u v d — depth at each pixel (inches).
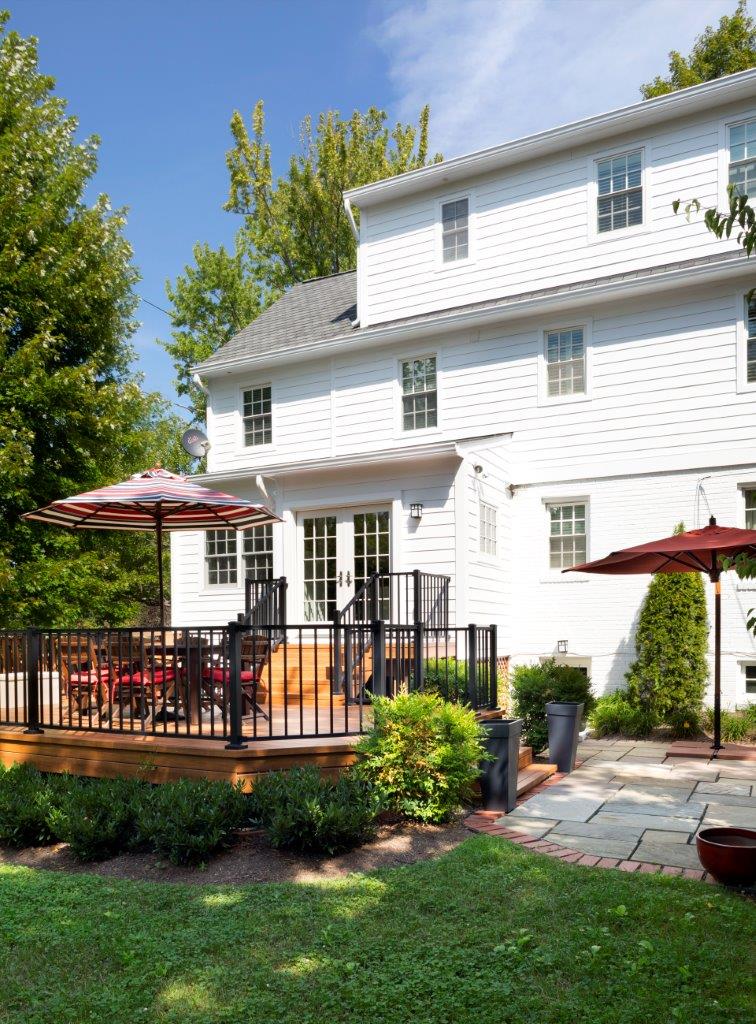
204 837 219.1
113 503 336.8
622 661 497.0
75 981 153.3
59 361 655.1
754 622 171.9
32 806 246.5
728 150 493.0
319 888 196.1
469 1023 131.6
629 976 144.9
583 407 522.3
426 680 335.9
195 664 311.7
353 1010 137.3
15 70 636.1
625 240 522.0
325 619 543.8
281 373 658.8
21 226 587.5
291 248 1112.8
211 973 153.0
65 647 298.5
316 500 543.8
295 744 257.1
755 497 470.3
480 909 179.5
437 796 247.6
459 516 462.3
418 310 605.0
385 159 1106.1
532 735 373.1
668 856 217.9
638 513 500.1
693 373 488.1
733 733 421.7
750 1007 133.0
